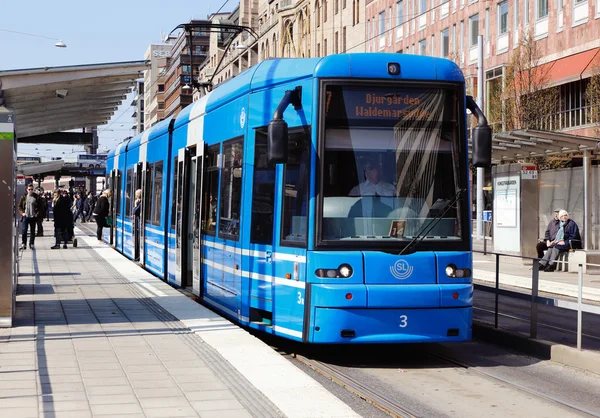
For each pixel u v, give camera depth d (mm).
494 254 12773
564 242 24000
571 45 38875
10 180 11555
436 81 10531
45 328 11602
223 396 7680
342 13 68750
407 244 10156
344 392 8992
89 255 26578
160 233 19547
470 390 9109
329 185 10164
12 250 11648
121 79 18109
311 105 10328
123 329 11484
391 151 10328
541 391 9055
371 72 10375
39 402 7418
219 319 12312
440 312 10102
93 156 72812
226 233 12859
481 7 47969
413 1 56875
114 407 7273
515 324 12195
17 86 16219
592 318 11367
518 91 38000
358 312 9883
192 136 15844
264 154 11398
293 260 10414
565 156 28953
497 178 28312
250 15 95000
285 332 10562
